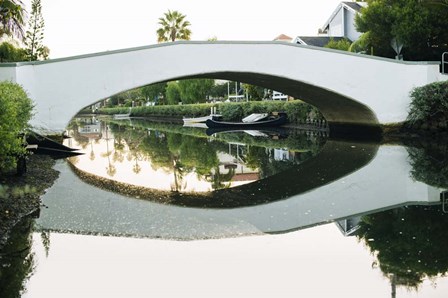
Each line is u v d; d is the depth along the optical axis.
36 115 16.50
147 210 8.69
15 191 9.83
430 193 9.81
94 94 16.95
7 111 8.64
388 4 25.17
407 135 19.97
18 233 7.07
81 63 16.78
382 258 5.85
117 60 17.06
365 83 19.50
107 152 19.75
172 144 23.03
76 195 10.08
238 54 17.94
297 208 8.74
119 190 10.97
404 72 19.81
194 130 33.72
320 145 20.22
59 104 16.69
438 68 19.94
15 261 5.87
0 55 20.95
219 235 6.96
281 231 7.16
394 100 19.86
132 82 17.22
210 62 17.73
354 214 8.16
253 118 33.91
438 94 19.00
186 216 8.19
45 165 14.11
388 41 25.58
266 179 12.44
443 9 23.31
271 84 21.72
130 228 7.36
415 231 7.01
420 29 23.25
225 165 15.41
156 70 17.38
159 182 12.30
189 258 5.97
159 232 7.16
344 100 20.27
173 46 17.44
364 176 12.06
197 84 47.47
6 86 12.14
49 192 10.28
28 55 22.50
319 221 7.73
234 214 8.30
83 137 28.80
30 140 16.34
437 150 16.53
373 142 19.89
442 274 5.27
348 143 20.17
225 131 32.22
